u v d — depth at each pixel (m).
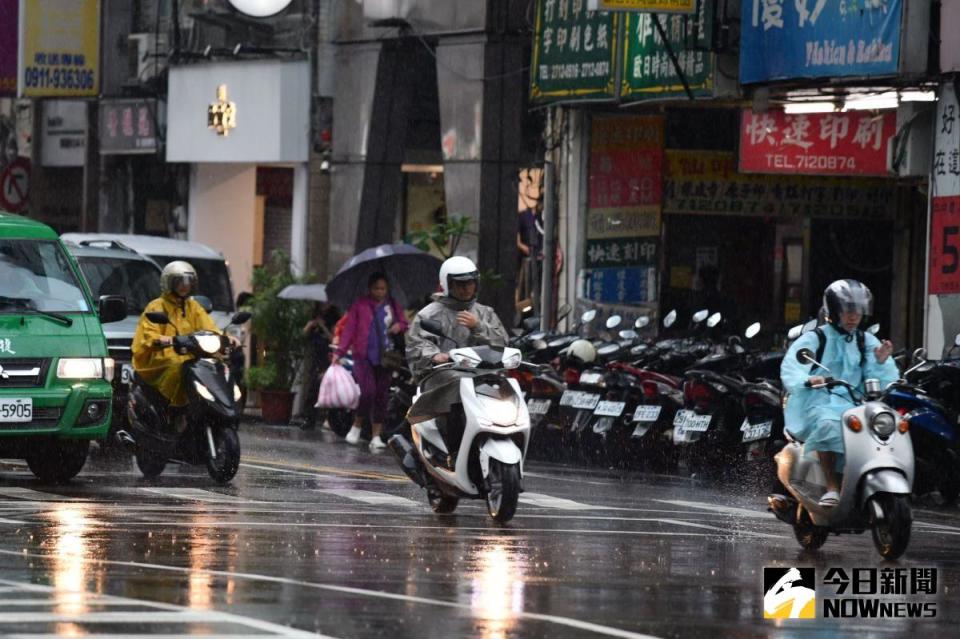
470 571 26.11
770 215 63.75
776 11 51.00
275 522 32.53
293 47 81.06
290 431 63.97
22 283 40.09
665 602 23.55
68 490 38.34
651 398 49.91
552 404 53.44
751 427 45.31
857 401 29.55
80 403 39.03
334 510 35.34
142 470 42.62
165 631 19.86
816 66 49.62
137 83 89.62
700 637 20.83
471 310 35.12
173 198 90.00
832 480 29.59
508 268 69.69
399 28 73.19
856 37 48.53
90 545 28.00
